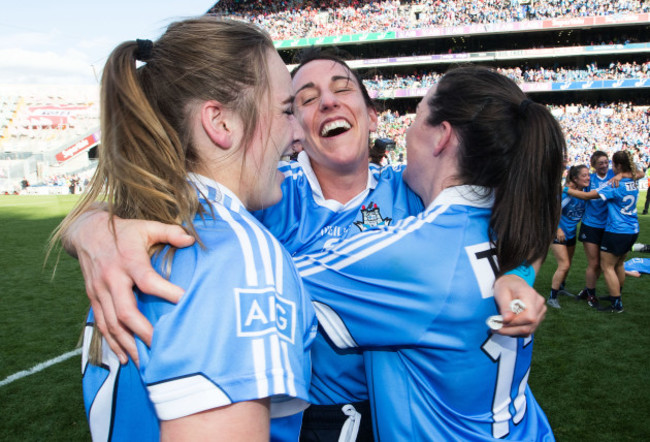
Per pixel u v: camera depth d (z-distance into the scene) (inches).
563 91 1267.2
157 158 30.5
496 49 1326.3
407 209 65.1
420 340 41.4
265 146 34.1
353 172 65.6
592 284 229.0
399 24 1311.5
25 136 1471.5
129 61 31.5
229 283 26.8
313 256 45.4
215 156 32.7
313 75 64.4
